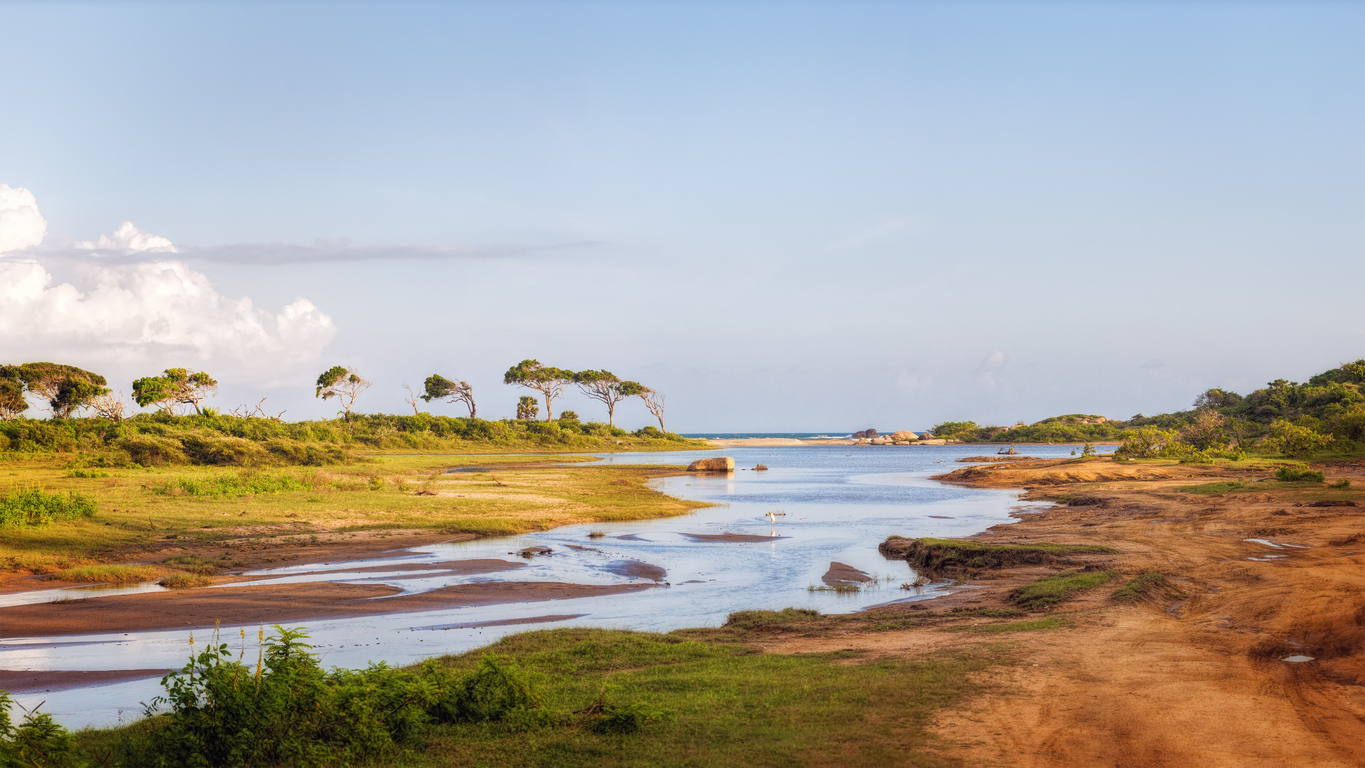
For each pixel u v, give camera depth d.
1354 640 14.55
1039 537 32.53
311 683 9.72
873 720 10.18
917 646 15.05
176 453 64.00
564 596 22.84
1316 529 31.23
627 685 12.34
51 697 13.55
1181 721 10.09
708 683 12.32
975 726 9.90
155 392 103.06
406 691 10.41
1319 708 10.68
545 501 46.69
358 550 30.16
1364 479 53.75
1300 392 119.19
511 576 25.70
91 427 74.31
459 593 23.00
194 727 9.13
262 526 33.62
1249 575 22.19
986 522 41.66
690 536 35.75
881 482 74.50
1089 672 12.53
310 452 71.94
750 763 8.77
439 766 8.98
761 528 38.88
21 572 25.05
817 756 8.92
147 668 15.31
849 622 18.31
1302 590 19.41
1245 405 125.50
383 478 58.78
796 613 19.45
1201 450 84.25
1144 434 85.12
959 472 77.38
